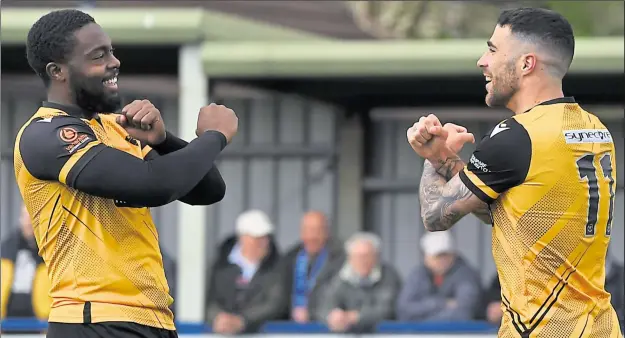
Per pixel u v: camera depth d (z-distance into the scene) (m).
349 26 31.73
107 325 10.91
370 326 19.81
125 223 11.06
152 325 11.14
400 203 27.69
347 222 27.67
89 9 23.58
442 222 11.62
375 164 27.77
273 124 28.19
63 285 11.07
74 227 11.00
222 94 28.08
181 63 23.08
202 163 10.73
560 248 11.08
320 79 23.91
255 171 28.22
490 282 25.33
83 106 11.29
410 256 27.69
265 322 20.80
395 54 23.20
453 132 11.90
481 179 11.20
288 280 22.95
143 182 10.49
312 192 28.02
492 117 27.41
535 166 11.01
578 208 11.06
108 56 11.30
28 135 10.94
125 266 11.02
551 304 11.10
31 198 11.12
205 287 23.58
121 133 11.51
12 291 22.03
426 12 30.66
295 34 25.84
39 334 19.36
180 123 23.08
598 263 11.32
